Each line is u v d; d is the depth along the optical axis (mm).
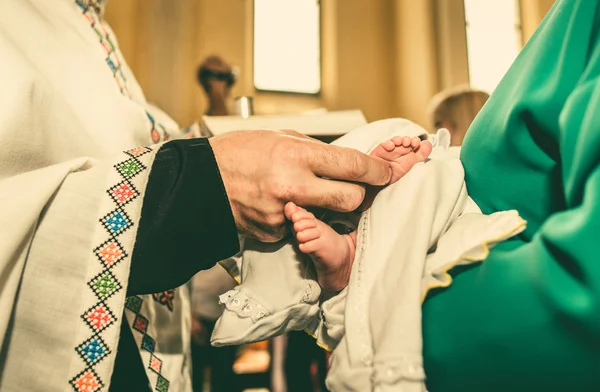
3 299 682
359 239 769
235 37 5938
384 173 810
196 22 5699
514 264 582
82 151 924
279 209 744
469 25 6562
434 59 6355
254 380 3658
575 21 618
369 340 666
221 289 2582
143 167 770
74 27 1101
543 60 642
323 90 6387
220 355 2969
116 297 723
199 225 749
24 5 1004
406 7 6434
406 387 590
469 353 583
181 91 5438
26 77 829
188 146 785
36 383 706
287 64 6328
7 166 765
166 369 965
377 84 6469
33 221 708
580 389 519
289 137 769
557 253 527
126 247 732
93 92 1021
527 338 535
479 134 735
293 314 804
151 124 1127
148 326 962
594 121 518
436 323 626
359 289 707
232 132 812
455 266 657
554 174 636
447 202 755
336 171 752
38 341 713
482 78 6547
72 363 708
